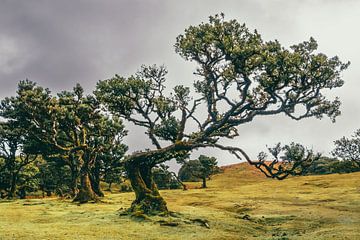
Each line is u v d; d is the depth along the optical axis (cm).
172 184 9325
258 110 3406
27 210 3997
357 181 7100
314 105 3500
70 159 6769
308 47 3169
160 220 3038
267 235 2689
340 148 10250
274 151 3216
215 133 3612
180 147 3406
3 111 6159
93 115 6216
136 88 3653
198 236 2453
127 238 2312
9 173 7656
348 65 3181
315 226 3005
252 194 6419
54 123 5756
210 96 3562
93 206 4612
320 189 6581
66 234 2369
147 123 3828
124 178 9319
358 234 2395
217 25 2997
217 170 10244
